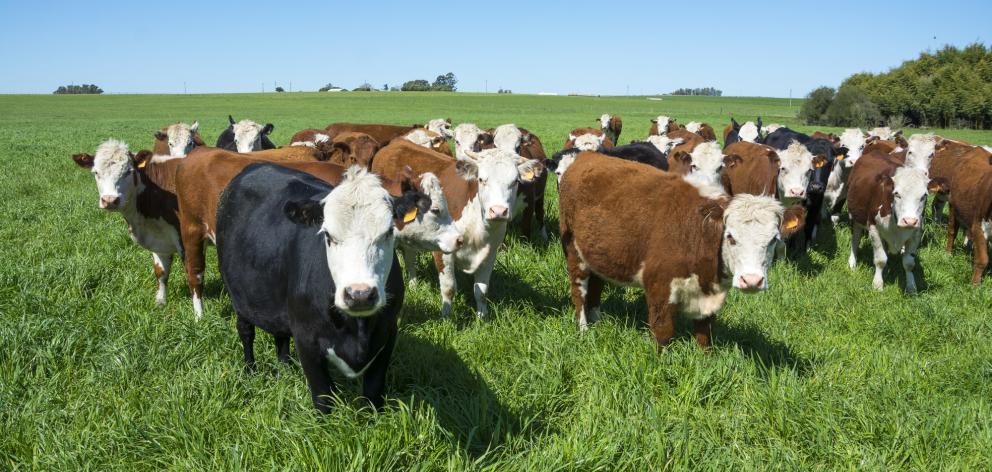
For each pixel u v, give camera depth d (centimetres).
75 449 446
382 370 480
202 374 529
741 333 670
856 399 528
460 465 414
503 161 727
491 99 11125
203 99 10350
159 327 626
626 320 672
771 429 486
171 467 433
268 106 8325
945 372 590
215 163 685
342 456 412
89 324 627
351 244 400
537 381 537
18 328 586
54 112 6619
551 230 1172
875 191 895
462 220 743
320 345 450
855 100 6275
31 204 1265
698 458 451
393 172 911
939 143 1308
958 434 471
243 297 525
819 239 1162
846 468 451
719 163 973
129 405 496
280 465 419
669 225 591
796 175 1048
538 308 765
